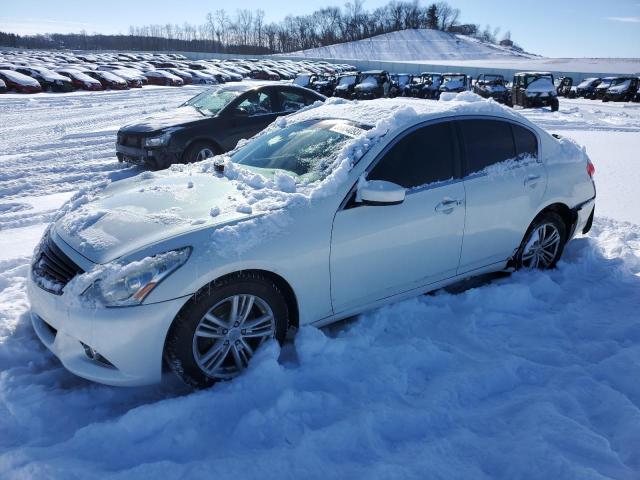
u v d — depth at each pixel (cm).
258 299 276
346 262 302
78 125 1373
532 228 403
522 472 209
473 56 11669
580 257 441
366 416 238
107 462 219
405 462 215
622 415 243
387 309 339
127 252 256
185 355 258
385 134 332
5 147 1027
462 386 266
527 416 243
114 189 358
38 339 317
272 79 4353
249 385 262
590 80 3291
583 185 429
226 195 314
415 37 12781
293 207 288
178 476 206
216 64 4862
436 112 358
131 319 242
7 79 2445
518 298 361
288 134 387
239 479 204
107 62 4509
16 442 235
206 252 256
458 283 409
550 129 1421
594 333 326
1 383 270
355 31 13200
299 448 219
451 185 346
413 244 328
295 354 299
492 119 381
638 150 1044
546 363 294
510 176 378
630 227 539
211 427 240
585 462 213
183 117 816
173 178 359
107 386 278
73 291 251
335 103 443
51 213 612
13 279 405
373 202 296
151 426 237
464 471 212
